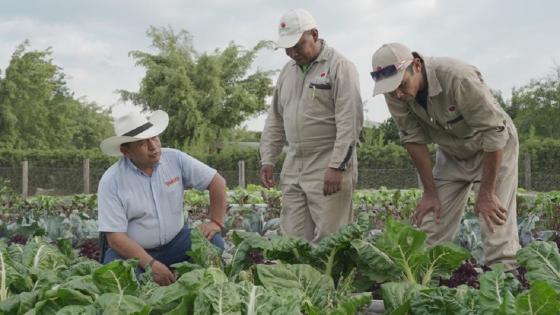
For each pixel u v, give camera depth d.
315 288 3.92
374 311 4.12
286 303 3.27
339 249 4.52
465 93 5.21
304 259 4.61
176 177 5.85
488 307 3.37
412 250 4.31
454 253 4.34
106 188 5.57
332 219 6.38
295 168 6.61
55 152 36.03
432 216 6.02
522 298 3.09
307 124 6.39
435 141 5.83
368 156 31.05
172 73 45.72
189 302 3.35
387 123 47.34
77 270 3.99
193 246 4.70
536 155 30.30
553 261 3.93
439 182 6.05
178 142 46.56
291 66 6.72
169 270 5.32
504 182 5.56
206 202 15.73
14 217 12.14
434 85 5.27
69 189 28.44
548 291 3.03
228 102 47.22
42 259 4.62
